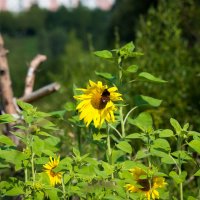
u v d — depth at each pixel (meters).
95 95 3.64
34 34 92.25
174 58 8.56
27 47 86.25
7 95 6.05
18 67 32.50
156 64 8.41
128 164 3.47
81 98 3.64
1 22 92.06
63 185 3.42
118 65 3.83
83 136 5.37
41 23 92.88
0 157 3.47
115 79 3.86
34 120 3.57
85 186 3.31
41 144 3.46
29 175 3.79
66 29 91.56
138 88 7.73
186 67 8.56
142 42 8.72
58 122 5.76
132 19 22.89
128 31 23.14
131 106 7.17
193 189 4.97
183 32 10.99
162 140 3.54
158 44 8.77
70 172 3.43
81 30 91.50
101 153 5.21
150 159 3.63
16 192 3.38
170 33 8.79
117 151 3.72
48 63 34.06
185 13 10.85
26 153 3.46
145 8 22.16
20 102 3.59
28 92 6.50
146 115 3.87
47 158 3.49
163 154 3.53
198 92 8.38
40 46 87.75
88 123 3.62
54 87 6.20
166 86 8.14
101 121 3.62
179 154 3.51
